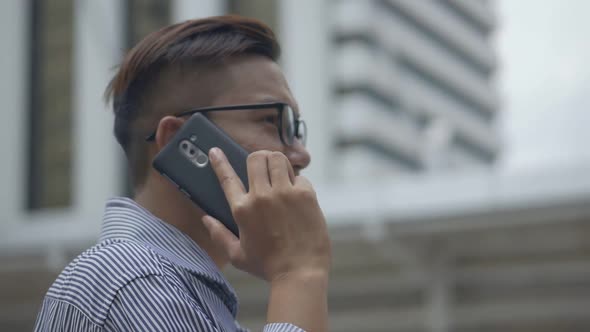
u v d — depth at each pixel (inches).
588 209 312.2
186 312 52.1
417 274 367.6
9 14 895.1
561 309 358.3
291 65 1429.6
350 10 1919.3
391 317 378.3
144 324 51.1
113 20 801.6
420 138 2148.1
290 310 51.9
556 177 313.6
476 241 347.6
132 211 61.3
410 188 337.7
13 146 868.0
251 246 54.4
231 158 59.4
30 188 867.4
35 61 890.7
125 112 65.5
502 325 368.8
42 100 901.8
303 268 53.2
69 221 382.3
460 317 363.6
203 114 62.7
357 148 1886.1
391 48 2122.3
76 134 880.3
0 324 424.8
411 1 2262.6
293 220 54.1
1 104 872.3
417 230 337.1
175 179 60.2
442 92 2406.5
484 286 366.6
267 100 63.6
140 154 64.7
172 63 63.8
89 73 889.5
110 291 52.3
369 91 1936.5
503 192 322.7
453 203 330.0
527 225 327.9
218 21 65.1
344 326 389.4
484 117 2586.1
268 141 62.9
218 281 58.7
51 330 53.3
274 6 1318.9
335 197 347.3
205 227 62.6
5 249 385.1
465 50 2517.2
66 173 889.5
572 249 347.3
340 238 347.9
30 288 408.2
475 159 2536.9
